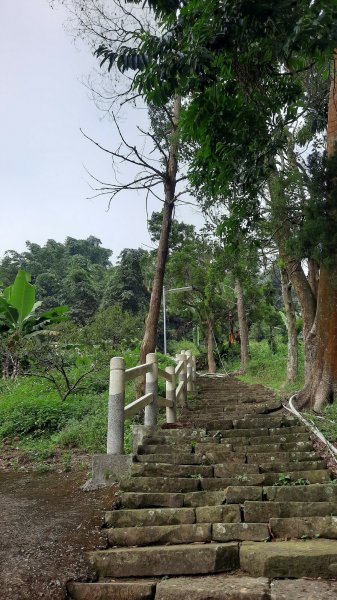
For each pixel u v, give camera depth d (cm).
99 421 809
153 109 1112
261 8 454
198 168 854
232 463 545
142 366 666
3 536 403
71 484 555
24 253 5466
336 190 788
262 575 345
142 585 333
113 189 1055
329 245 786
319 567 341
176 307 2695
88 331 1828
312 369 871
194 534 401
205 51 525
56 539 398
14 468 652
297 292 1172
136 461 561
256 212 896
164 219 1090
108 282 4200
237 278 1886
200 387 1487
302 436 645
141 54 567
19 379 1283
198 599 317
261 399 1128
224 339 3045
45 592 327
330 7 417
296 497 454
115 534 403
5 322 1432
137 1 564
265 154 755
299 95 749
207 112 742
